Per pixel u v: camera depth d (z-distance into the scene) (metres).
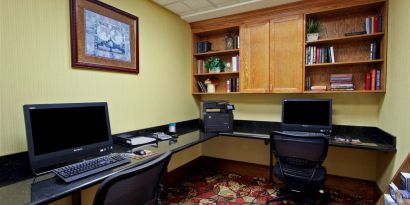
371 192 2.66
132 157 1.75
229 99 3.54
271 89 2.91
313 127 2.60
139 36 2.51
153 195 1.31
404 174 1.49
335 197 2.57
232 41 3.28
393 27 2.09
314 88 2.72
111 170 1.48
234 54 3.41
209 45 3.51
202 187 2.88
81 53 1.89
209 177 3.26
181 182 3.06
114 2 2.20
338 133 2.79
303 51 2.72
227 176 3.30
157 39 2.80
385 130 2.29
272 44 2.89
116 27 2.21
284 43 2.82
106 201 0.99
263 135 2.68
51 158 1.45
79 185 1.25
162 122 2.90
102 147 1.79
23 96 1.53
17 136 1.50
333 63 2.55
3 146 1.43
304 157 2.01
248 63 3.06
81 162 1.54
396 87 1.96
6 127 1.45
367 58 2.65
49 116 1.48
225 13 3.07
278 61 2.86
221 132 2.88
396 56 1.98
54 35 1.71
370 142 2.23
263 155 3.31
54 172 1.35
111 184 0.96
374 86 2.44
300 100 2.70
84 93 1.94
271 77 2.91
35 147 1.39
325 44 2.82
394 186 1.53
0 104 1.42
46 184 1.27
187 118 3.44
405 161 1.56
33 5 1.58
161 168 1.29
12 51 1.47
